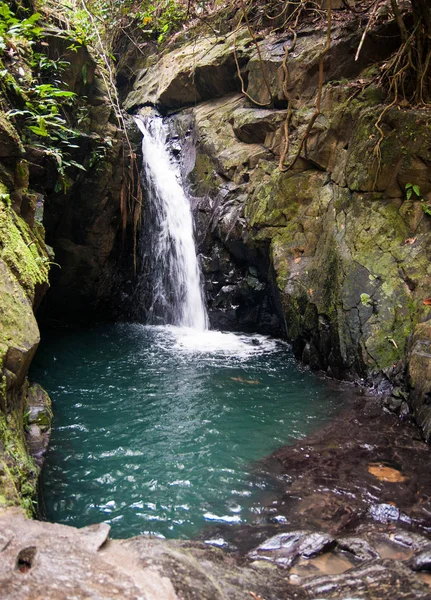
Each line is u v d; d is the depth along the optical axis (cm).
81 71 750
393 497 364
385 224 620
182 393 580
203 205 891
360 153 647
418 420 476
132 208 864
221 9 1045
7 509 239
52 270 821
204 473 407
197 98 1056
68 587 184
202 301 891
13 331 356
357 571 247
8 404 352
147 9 1136
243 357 720
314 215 714
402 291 578
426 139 597
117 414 523
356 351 590
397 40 721
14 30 533
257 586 225
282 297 695
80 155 757
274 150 806
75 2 886
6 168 473
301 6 815
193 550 248
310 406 541
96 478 399
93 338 816
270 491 379
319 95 619
